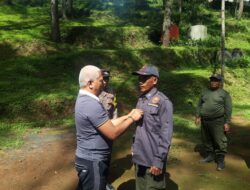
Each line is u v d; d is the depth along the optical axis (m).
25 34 19.53
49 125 10.35
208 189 6.37
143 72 4.43
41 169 7.14
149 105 4.46
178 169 7.22
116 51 17.20
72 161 7.59
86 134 3.99
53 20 19.17
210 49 20.31
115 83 13.98
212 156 7.55
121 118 4.20
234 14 35.59
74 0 31.69
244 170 7.27
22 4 29.22
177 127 10.31
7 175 6.82
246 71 17.38
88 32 21.03
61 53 17.89
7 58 16.69
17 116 10.70
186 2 33.41
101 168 4.04
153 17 28.00
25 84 12.69
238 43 26.05
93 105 3.93
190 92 14.34
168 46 20.83
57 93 11.91
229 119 6.97
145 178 4.61
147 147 4.48
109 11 29.39
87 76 3.97
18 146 8.39
